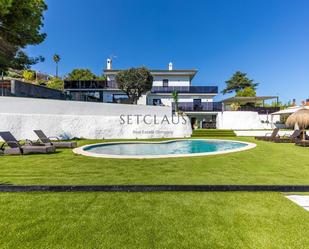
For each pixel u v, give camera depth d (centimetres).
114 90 2922
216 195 444
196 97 3203
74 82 2884
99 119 1770
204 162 806
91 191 463
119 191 466
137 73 2480
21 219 335
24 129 1516
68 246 268
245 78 5444
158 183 530
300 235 297
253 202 407
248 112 2809
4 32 1454
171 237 289
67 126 1656
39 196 432
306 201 416
